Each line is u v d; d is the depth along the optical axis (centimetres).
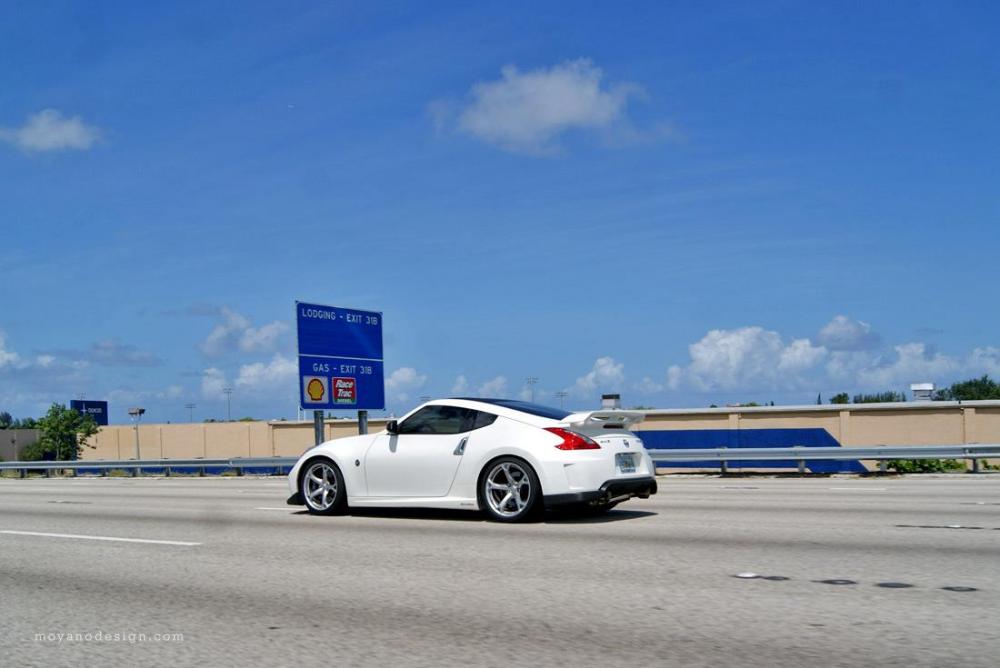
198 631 577
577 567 745
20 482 2842
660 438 2609
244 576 753
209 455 4159
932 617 560
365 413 2853
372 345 2888
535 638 532
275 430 3956
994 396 3900
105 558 877
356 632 559
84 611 645
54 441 4691
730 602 608
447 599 641
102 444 4650
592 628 551
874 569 716
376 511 1199
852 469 2311
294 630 570
